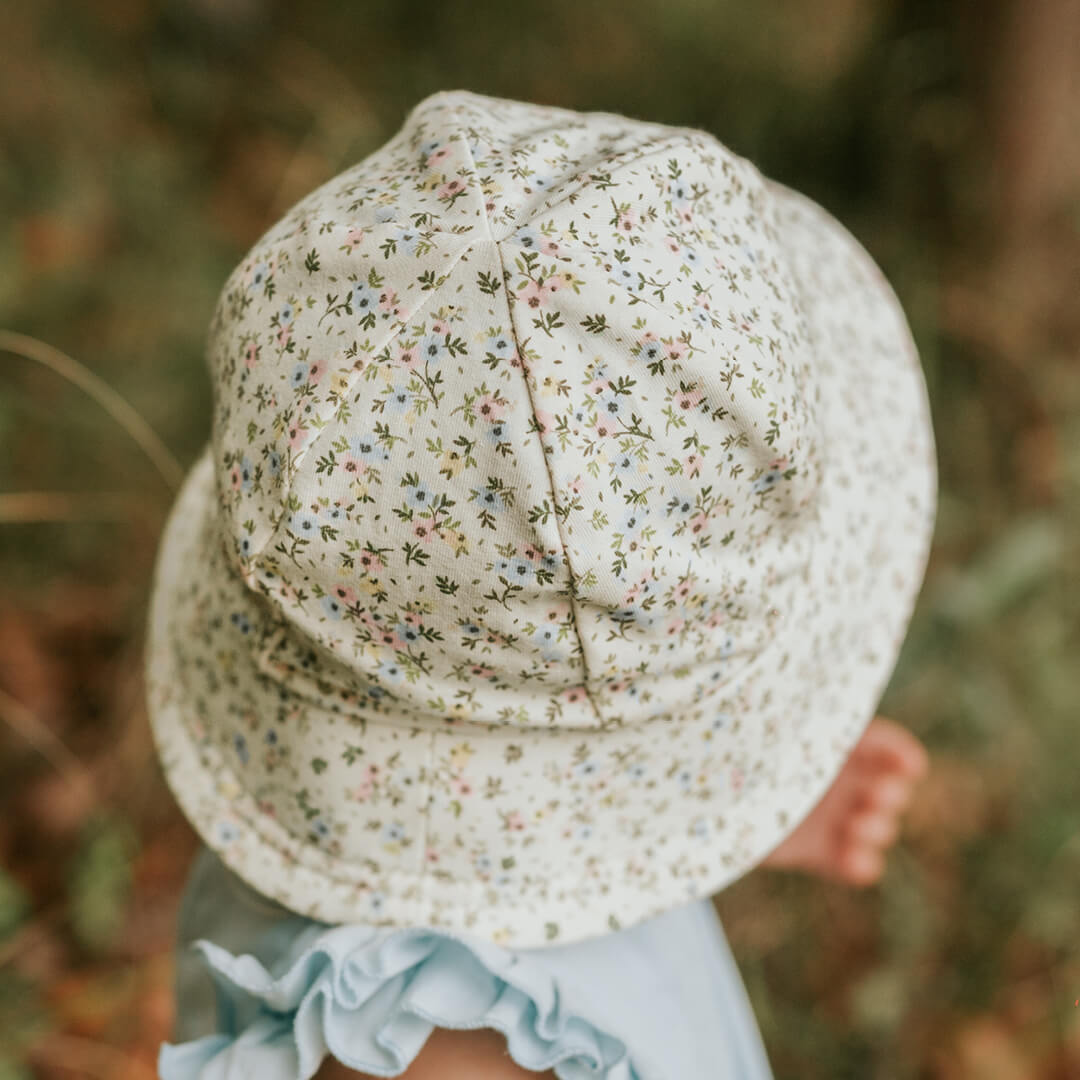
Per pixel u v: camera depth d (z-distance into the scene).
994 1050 1.70
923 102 2.15
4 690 1.66
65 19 2.44
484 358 0.58
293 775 0.72
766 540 0.68
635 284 0.59
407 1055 0.66
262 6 2.66
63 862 1.56
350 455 0.59
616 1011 0.76
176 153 2.38
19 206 2.06
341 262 0.61
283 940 0.78
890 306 1.00
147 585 1.78
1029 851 1.79
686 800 0.75
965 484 2.02
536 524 0.57
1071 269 2.11
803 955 1.76
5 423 1.74
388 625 0.63
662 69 2.55
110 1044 1.47
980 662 1.87
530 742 0.68
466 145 0.64
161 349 1.94
